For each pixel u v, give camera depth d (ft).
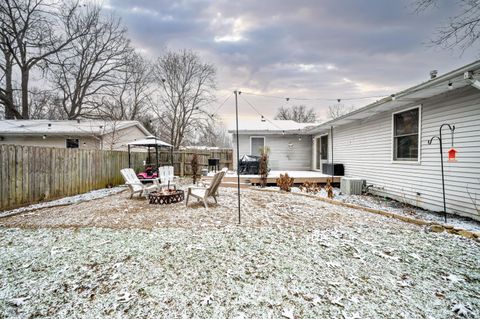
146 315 5.71
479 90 13.66
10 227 12.30
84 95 53.93
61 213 15.21
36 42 44.37
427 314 5.71
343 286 6.89
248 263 8.27
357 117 24.90
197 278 7.31
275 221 13.32
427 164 17.30
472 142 14.11
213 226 12.36
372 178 24.00
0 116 48.65
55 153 20.62
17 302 6.16
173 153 42.91
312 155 40.06
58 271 7.75
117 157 30.53
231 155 44.93
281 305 6.07
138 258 8.64
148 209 16.34
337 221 13.32
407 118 19.40
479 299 6.25
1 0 39.55
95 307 6.01
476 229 12.12
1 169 16.02
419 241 10.28
